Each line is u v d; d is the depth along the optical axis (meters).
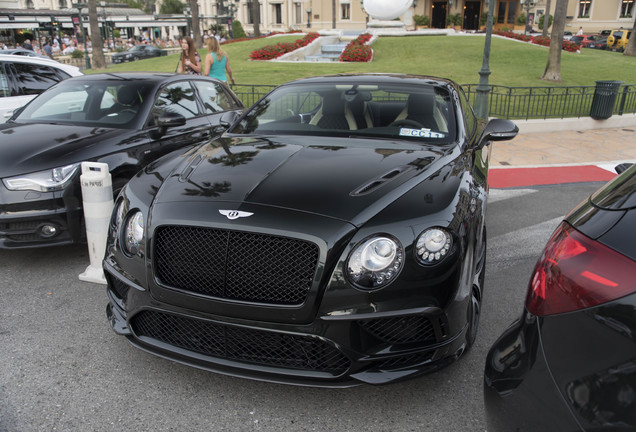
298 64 18.34
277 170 2.64
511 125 3.52
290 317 2.13
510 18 47.34
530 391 1.52
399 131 3.36
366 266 2.11
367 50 19.95
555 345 1.48
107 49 40.28
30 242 3.72
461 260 2.27
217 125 5.41
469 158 3.10
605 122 10.69
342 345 2.13
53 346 2.91
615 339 1.35
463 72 16.64
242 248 2.19
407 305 2.13
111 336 3.03
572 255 1.50
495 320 3.31
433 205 2.32
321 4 50.06
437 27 48.53
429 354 2.25
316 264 2.11
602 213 1.54
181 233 2.29
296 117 3.61
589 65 19.66
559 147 8.95
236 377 2.49
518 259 4.32
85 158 3.90
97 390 2.54
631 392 1.30
